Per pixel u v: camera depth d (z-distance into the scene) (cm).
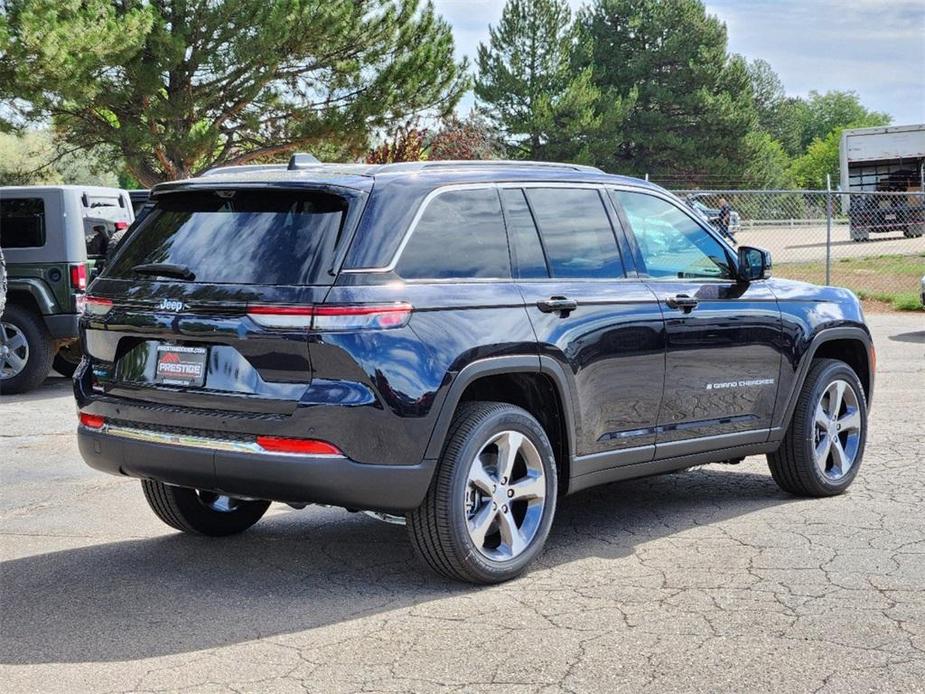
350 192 480
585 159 6481
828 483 674
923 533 591
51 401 1143
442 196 509
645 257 591
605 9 7469
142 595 501
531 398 546
